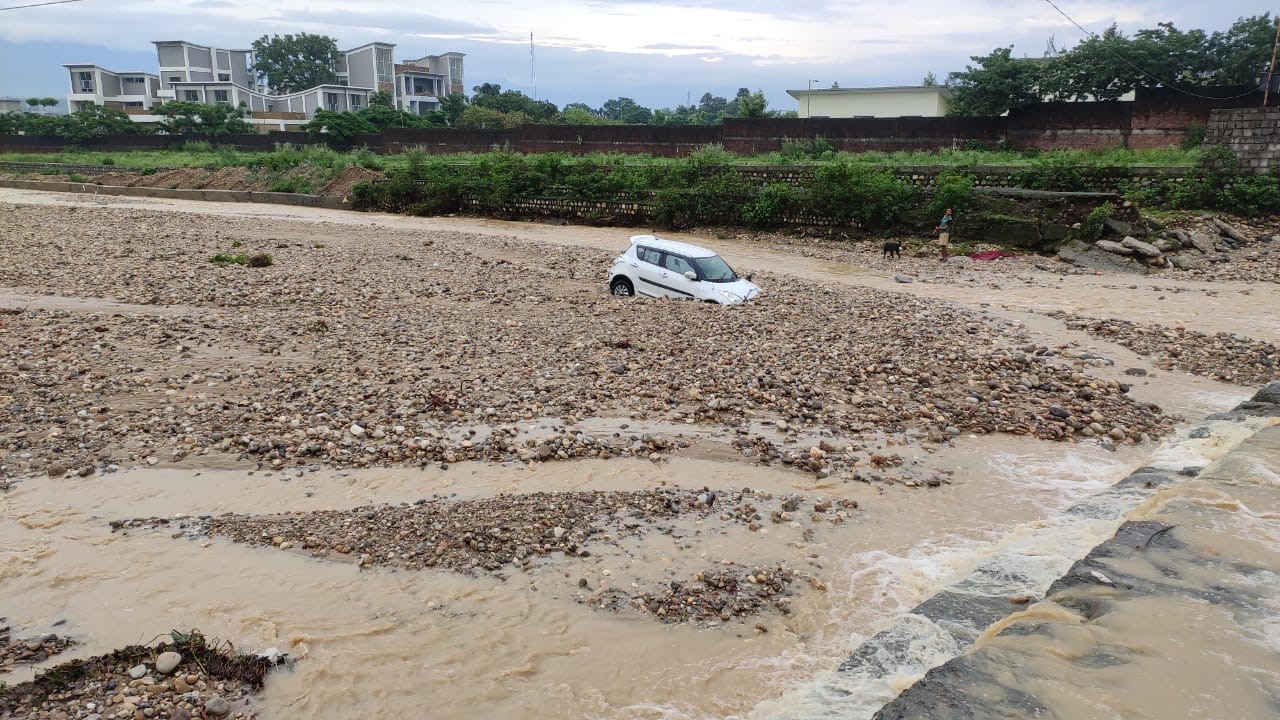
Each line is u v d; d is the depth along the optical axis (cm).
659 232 3503
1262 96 3350
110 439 1032
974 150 3778
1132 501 762
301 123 8794
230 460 988
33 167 5791
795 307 1789
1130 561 552
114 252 2375
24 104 11838
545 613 696
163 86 10281
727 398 1209
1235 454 782
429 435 1066
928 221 3017
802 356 1405
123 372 1252
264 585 730
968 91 3944
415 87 10825
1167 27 3656
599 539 816
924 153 3784
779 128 4397
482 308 1764
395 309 1731
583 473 970
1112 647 444
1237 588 510
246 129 7338
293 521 845
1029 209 2828
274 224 3397
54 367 1255
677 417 1142
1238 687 404
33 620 673
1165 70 3578
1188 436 989
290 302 1761
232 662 623
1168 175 2894
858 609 707
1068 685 407
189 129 6981
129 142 6819
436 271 2234
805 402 1204
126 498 891
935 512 894
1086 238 2680
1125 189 2920
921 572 766
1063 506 910
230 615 684
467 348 1435
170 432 1057
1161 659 430
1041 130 3794
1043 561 650
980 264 2659
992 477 988
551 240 3244
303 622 677
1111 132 3641
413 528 831
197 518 853
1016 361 1418
